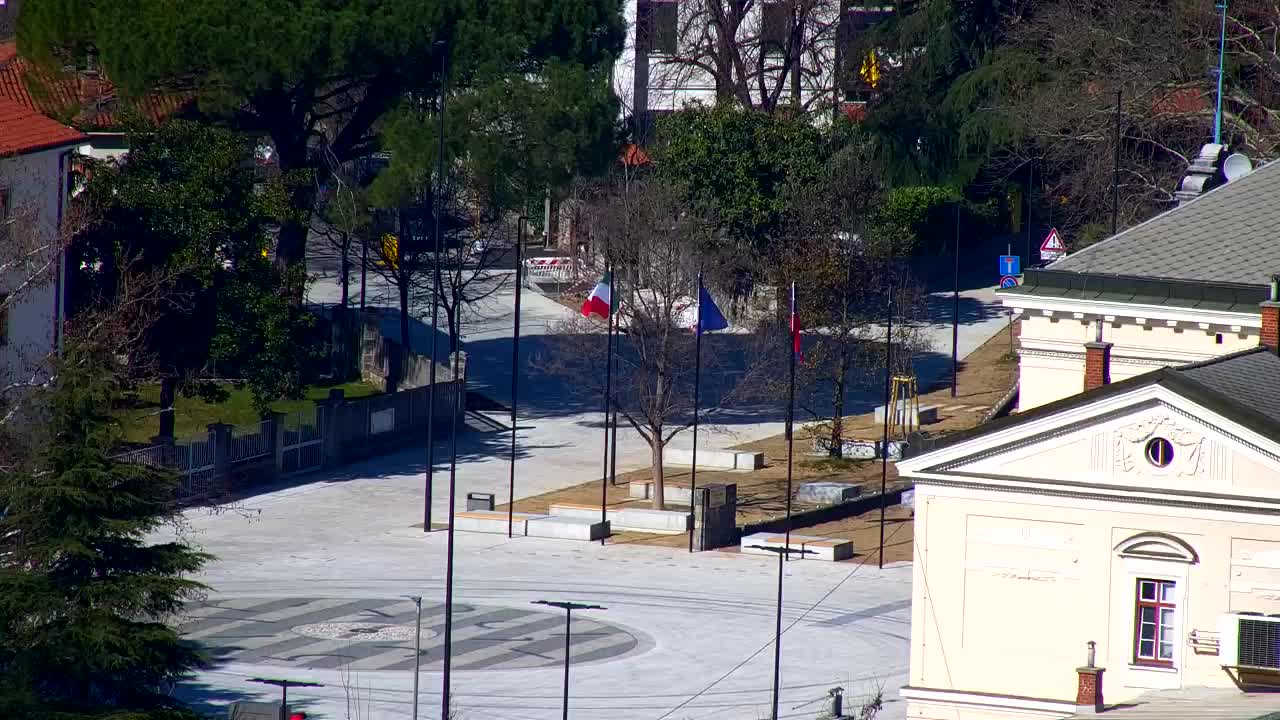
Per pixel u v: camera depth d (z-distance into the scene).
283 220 129.88
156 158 125.06
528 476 131.25
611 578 104.69
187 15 129.25
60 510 68.25
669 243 137.38
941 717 65.88
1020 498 64.81
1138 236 87.75
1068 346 85.75
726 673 86.75
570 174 144.00
